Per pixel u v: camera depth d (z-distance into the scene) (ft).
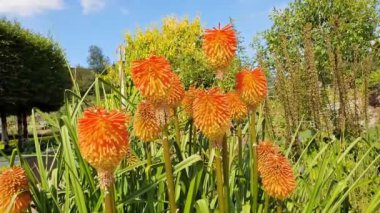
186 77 9.12
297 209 2.43
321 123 3.57
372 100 4.68
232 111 2.17
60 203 2.41
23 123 25.14
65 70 24.85
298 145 3.36
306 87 3.95
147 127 2.00
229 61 1.87
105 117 1.35
